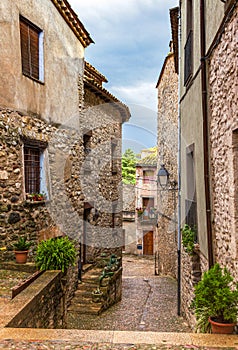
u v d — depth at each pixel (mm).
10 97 5242
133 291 9336
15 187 5430
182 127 6691
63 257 4926
